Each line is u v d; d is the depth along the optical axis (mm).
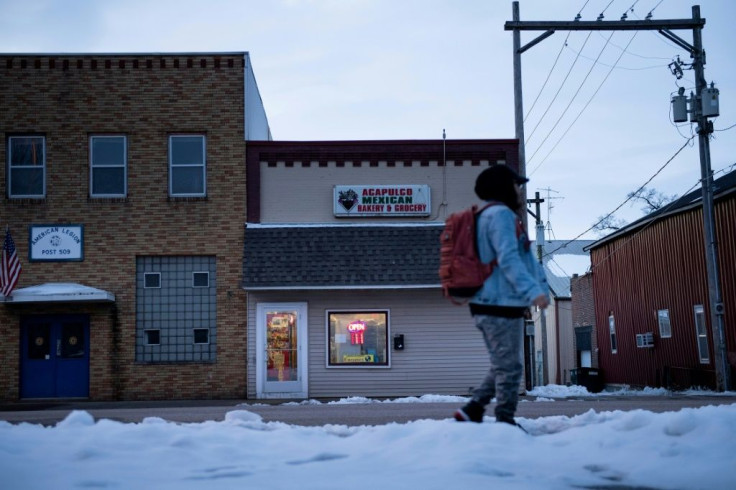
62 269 27062
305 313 27000
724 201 31234
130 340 26938
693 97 27672
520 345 6637
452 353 26953
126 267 27125
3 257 25594
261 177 27625
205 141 27500
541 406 12625
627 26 27609
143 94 27438
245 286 26250
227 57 27562
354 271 26438
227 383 26875
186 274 27266
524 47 28391
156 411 11930
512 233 6438
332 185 27656
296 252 26734
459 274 6574
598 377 44250
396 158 27766
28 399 26656
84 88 27375
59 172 27219
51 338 26891
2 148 27172
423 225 27438
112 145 27469
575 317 51531
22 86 27312
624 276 41875
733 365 30562
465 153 27891
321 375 26922
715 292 27734
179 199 27281
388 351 26922
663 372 36625
